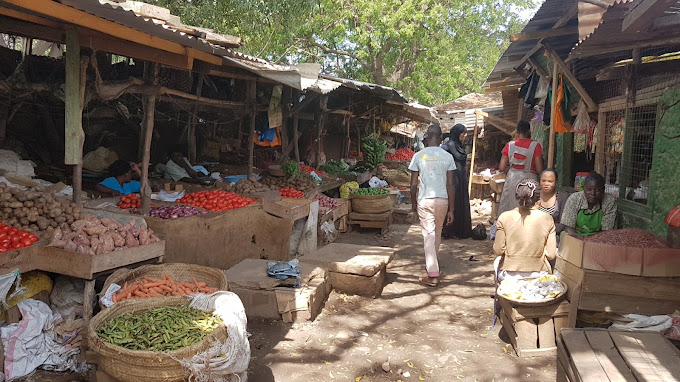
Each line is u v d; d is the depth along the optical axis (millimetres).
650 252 3932
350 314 5316
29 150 8398
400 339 4688
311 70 8484
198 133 10969
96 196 6730
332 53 29312
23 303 3912
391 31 24562
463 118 16469
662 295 3971
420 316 5328
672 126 5176
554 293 4215
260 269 5438
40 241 4348
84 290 4141
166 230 5562
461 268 7500
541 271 4688
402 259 8094
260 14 15156
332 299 5723
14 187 5305
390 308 5562
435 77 28156
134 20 4160
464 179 9617
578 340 3340
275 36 20922
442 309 5570
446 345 4559
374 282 5883
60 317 4113
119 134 9766
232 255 6605
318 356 4289
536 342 4312
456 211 9617
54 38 4754
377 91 12047
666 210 5254
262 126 9992
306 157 12828
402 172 16219
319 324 4996
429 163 6383
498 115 16156
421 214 6434
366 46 26609
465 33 29812
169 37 4742
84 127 8992
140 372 3029
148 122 5852
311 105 11773
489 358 4289
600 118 7289
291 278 5184
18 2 3402
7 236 4195
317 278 5578
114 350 3035
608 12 3516
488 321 5207
